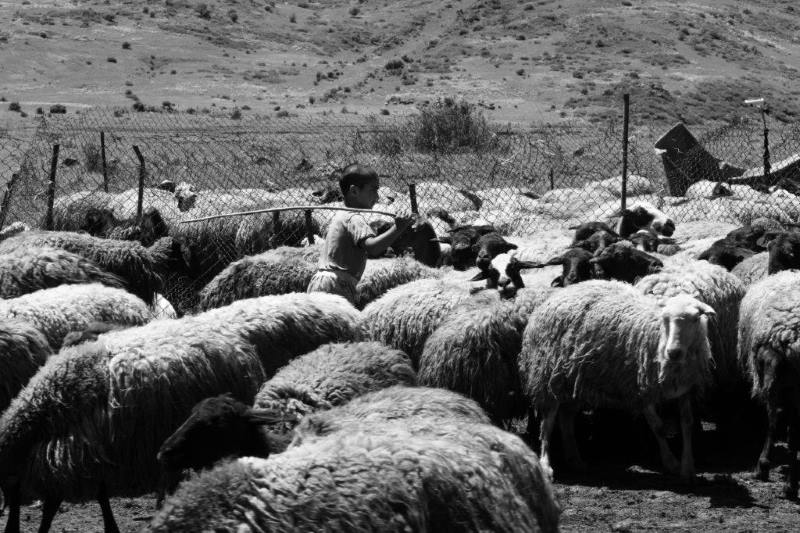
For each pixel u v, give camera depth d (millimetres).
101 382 9523
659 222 20031
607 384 11898
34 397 9367
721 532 10156
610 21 174875
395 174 39344
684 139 33906
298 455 6523
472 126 50875
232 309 11211
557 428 13453
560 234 18922
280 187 33500
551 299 12211
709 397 14070
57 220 24000
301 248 17250
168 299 19578
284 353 11133
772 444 11680
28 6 182250
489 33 177000
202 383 9922
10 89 116000
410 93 126875
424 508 6387
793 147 35125
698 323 11445
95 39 154125
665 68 143375
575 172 35875
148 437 9625
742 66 153750
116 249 16547
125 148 41312
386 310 13547
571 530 10258
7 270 14383
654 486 11797
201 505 6172
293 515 6164
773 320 11508
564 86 126062
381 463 6438
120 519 10672
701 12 188750
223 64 150250
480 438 7215
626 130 20250
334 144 49625
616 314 11812
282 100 120250
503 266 13273
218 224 22875
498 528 6688
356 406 8039
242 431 7461
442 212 22625
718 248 16688
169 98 115312
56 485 9344
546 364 12055
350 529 6172
